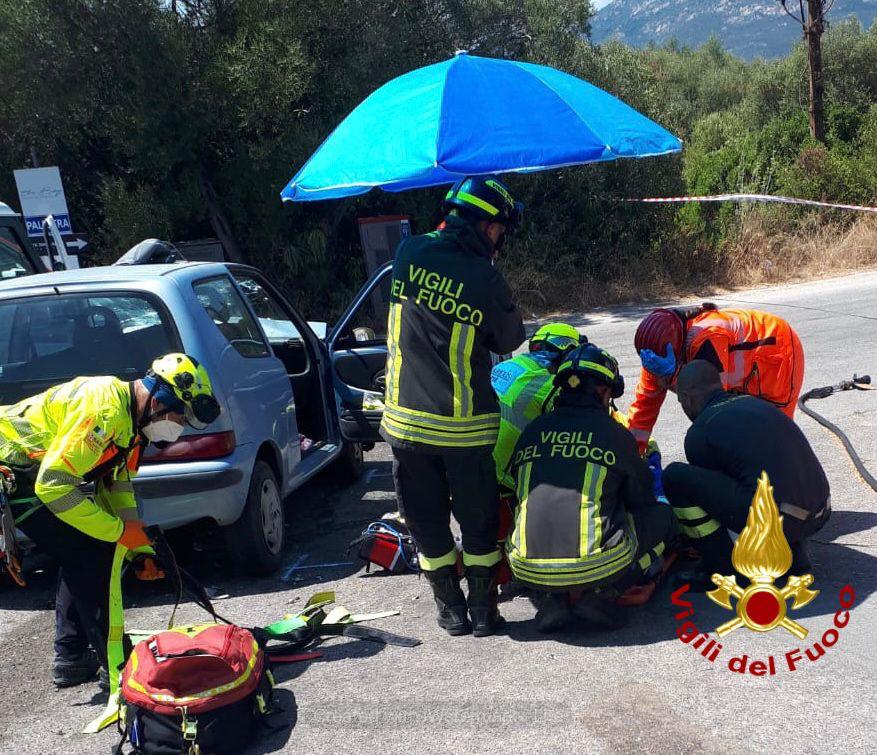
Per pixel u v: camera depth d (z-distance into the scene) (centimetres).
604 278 1606
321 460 613
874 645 373
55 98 1316
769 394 486
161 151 1319
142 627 453
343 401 640
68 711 378
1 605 504
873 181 1802
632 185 1670
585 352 421
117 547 374
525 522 396
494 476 408
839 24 2900
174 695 322
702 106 3531
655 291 1565
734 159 1898
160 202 1374
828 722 321
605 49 1856
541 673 372
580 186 1611
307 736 338
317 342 642
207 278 537
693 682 355
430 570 417
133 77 1288
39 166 1441
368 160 494
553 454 402
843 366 887
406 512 414
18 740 355
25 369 491
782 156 1923
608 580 385
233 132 1358
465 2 1573
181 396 362
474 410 395
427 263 395
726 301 1428
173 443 468
